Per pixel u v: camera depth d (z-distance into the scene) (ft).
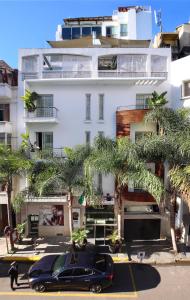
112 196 79.71
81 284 53.31
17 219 82.89
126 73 84.23
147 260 65.92
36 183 68.18
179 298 51.21
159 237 81.76
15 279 55.98
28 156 73.46
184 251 70.64
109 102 82.84
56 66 85.76
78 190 69.10
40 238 80.94
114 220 80.23
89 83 82.58
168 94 82.94
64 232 82.74
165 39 105.81
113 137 82.23
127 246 75.10
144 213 81.20
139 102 83.41
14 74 89.10
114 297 51.85
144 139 64.44
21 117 83.97
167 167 72.54
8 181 70.38
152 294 52.65
